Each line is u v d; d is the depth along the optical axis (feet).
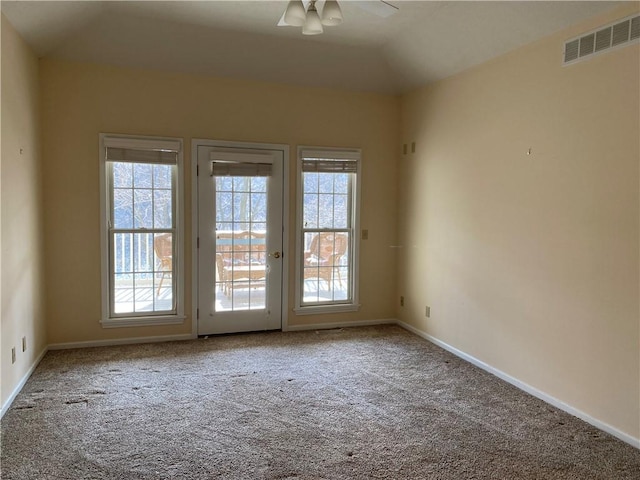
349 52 14.89
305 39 14.08
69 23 12.09
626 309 9.02
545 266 10.89
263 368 12.82
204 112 15.02
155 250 14.97
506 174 12.09
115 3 11.89
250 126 15.57
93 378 11.82
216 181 15.37
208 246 15.43
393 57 15.11
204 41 13.71
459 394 11.24
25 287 11.52
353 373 12.55
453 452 8.60
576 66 10.03
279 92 15.84
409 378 12.23
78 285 14.14
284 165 16.07
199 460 8.17
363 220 17.22
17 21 10.62
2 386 9.71
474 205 13.35
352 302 17.39
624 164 9.02
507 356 12.11
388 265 17.67
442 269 14.89
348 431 9.33
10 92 10.43
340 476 7.77
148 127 14.47
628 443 8.96
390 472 7.92
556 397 10.62
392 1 11.55
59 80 13.55
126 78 14.16
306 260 16.83
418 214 16.22
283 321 16.53
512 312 11.93
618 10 9.15
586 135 9.82
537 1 10.09
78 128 13.80
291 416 9.95
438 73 14.58
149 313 15.03
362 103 16.89
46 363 12.81
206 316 15.60
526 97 11.40
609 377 9.37
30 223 12.07
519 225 11.68
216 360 13.39
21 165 11.28
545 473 7.98
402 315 17.44
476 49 12.63
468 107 13.53
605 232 9.41
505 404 10.70
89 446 8.55
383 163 17.33
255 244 16.03
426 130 15.67
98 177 14.06
